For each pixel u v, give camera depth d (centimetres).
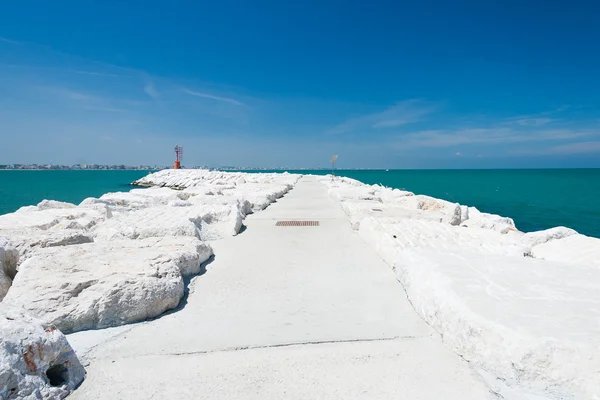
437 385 243
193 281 450
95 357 279
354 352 283
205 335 312
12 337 224
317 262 535
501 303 292
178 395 234
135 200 1256
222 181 2688
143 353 284
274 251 602
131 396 234
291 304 379
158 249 473
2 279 423
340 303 380
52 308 322
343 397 231
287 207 1232
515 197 2583
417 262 408
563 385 231
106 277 355
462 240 588
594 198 2477
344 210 1093
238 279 459
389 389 239
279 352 283
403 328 323
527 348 242
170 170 4747
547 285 328
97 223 764
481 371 259
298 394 234
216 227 752
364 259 552
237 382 246
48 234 529
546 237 635
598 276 353
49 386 230
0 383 205
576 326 256
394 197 1362
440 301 316
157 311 353
